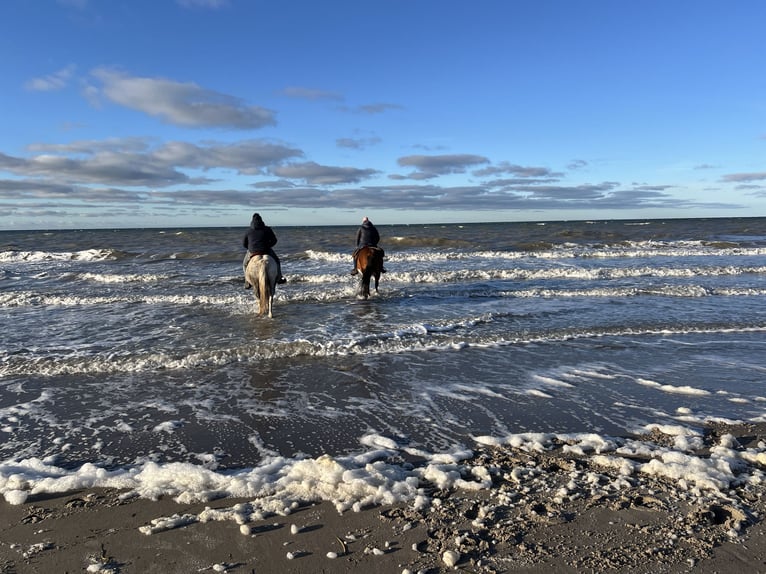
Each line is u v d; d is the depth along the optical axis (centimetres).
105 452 499
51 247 3316
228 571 311
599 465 454
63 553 331
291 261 2352
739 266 2031
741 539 333
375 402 634
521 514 370
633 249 2748
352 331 997
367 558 321
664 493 398
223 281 1716
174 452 498
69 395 662
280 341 900
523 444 501
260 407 618
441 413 596
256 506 380
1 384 705
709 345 900
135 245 3431
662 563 309
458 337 957
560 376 732
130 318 1145
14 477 426
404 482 413
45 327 1054
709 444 498
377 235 1468
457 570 308
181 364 791
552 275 1828
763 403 615
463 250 2823
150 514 377
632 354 845
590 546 329
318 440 525
